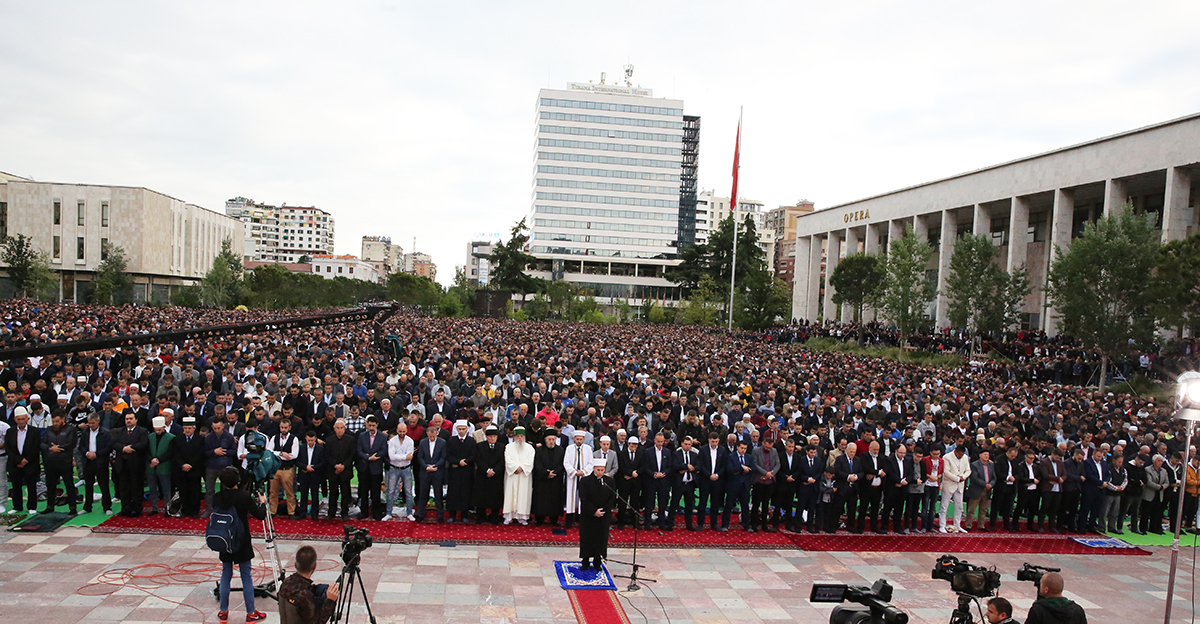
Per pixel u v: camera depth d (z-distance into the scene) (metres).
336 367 19.80
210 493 11.22
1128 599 10.41
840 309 75.25
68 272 82.56
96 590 8.45
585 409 15.12
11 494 11.24
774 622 8.80
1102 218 33.94
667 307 112.44
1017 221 50.16
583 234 130.88
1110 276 31.72
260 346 23.75
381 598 8.80
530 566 10.28
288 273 88.62
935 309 58.56
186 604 8.25
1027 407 20.30
